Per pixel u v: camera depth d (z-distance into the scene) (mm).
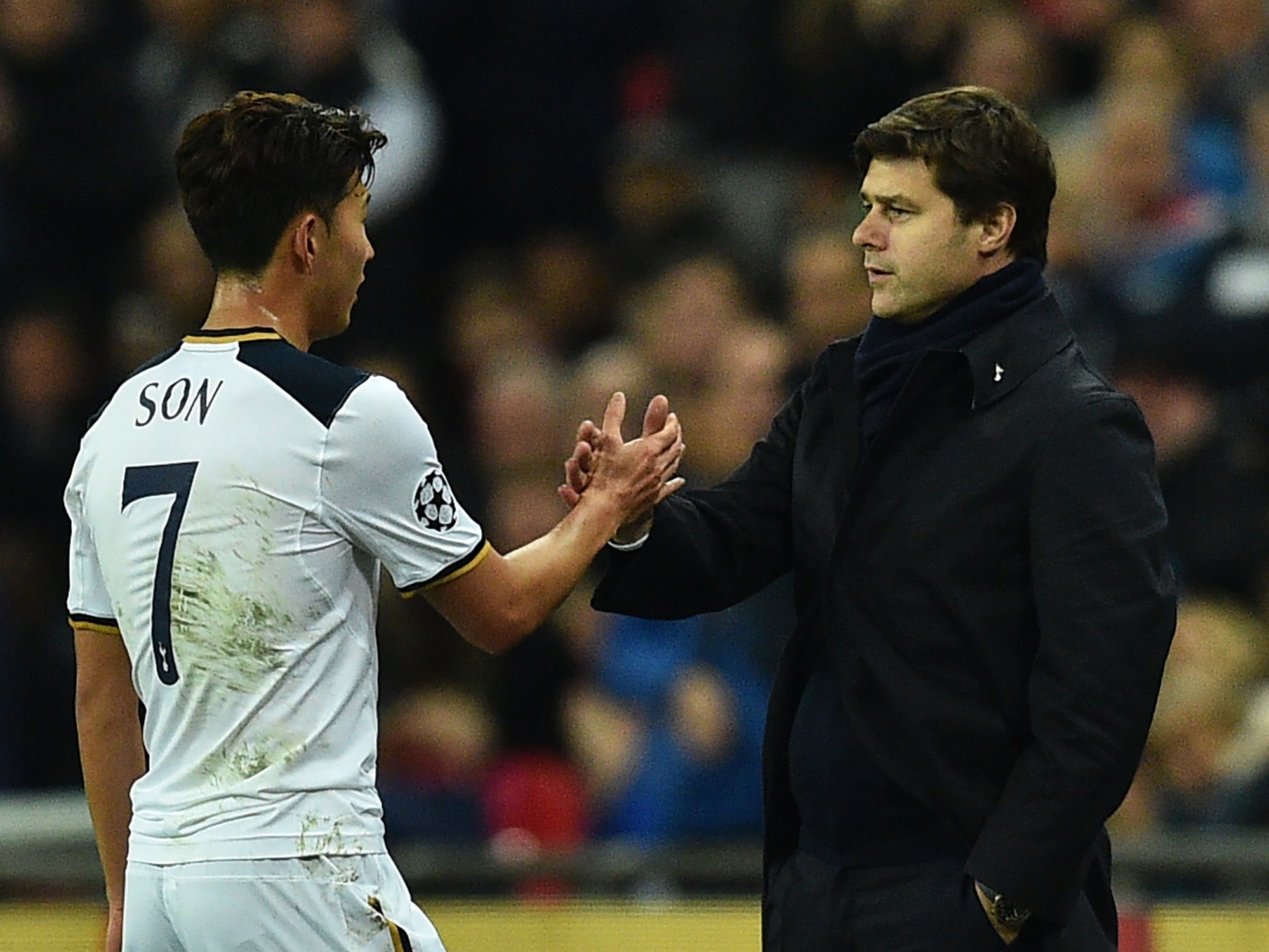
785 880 13375
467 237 34969
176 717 12617
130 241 32188
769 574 14109
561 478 26922
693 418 25828
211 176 12766
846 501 13023
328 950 12391
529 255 33719
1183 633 22125
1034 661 12531
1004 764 12609
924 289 12898
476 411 30266
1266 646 23062
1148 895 18312
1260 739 21000
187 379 12797
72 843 19656
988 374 12750
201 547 12500
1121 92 29734
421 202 33438
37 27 32062
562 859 19094
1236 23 30938
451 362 32062
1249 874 18203
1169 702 21547
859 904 12914
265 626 12445
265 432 12531
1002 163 12805
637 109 34844
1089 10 31422
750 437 24688
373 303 32031
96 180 31969
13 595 28641
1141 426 12719
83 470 13109
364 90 31812
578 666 25438
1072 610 12234
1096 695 12125
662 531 13664
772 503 13977
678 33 34000
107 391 30609
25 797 26234
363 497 12570
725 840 22375
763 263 30438
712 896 18938
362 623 12805
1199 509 24984
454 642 25406
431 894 19125
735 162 32688
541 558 13203
